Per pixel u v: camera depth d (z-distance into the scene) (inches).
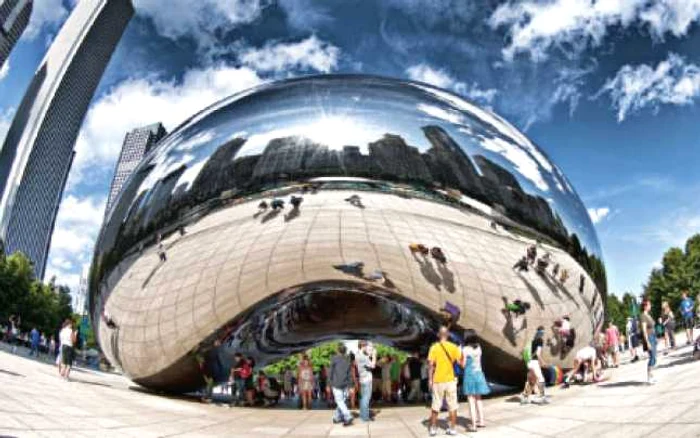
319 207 304.7
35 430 193.2
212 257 318.3
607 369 414.3
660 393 257.6
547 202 335.9
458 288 311.6
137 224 339.0
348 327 386.0
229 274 318.0
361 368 302.4
